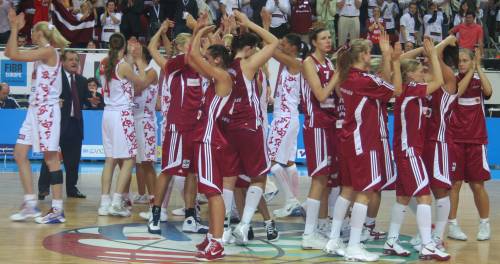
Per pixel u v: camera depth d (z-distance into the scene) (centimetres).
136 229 785
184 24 1530
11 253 655
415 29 1731
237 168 692
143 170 909
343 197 672
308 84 700
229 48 768
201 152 647
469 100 770
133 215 873
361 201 658
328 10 1628
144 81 861
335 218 678
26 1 1574
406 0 1803
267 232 742
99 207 925
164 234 762
